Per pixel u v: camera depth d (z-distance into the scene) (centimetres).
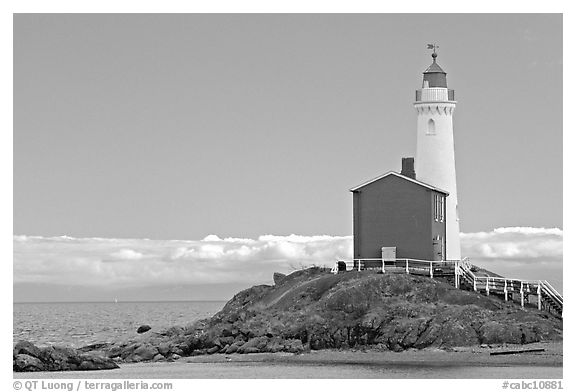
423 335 7844
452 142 10300
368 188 9294
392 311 8100
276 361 7800
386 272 8725
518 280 8369
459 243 10231
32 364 7650
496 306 8150
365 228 9288
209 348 8400
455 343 7738
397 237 9206
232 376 7250
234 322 8594
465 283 8569
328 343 8050
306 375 7194
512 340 7688
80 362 7756
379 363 7544
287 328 8244
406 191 9206
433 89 10262
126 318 19950
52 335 13488
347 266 9219
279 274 9675
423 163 10244
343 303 8212
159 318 19975
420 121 10300
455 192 10238
